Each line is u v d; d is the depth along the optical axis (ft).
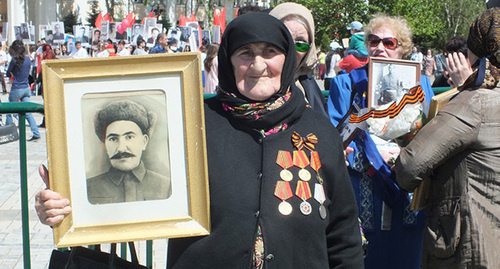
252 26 7.52
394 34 11.43
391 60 10.89
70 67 7.41
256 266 7.48
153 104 7.57
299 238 7.58
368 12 102.22
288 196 7.59
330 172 7.90
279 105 7.75
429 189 10.24
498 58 9.44
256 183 7.62
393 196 10.98
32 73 68.59
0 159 30.81
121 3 141.69
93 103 7.51
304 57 10.92
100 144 7.54
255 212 7.54
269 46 7.60
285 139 7.82
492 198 9.41
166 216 7.55
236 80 7.78
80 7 143.02
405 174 9.73
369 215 10.93
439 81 20.70
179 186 7.57
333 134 8.13
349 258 8.07
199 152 7.50
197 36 70.49
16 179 26.35
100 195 7.52
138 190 7.55
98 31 81.92
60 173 7.40
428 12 126.00
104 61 7.43
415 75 10.92
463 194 9.51
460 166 9.56
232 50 7.65
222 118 7.95
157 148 7.59
